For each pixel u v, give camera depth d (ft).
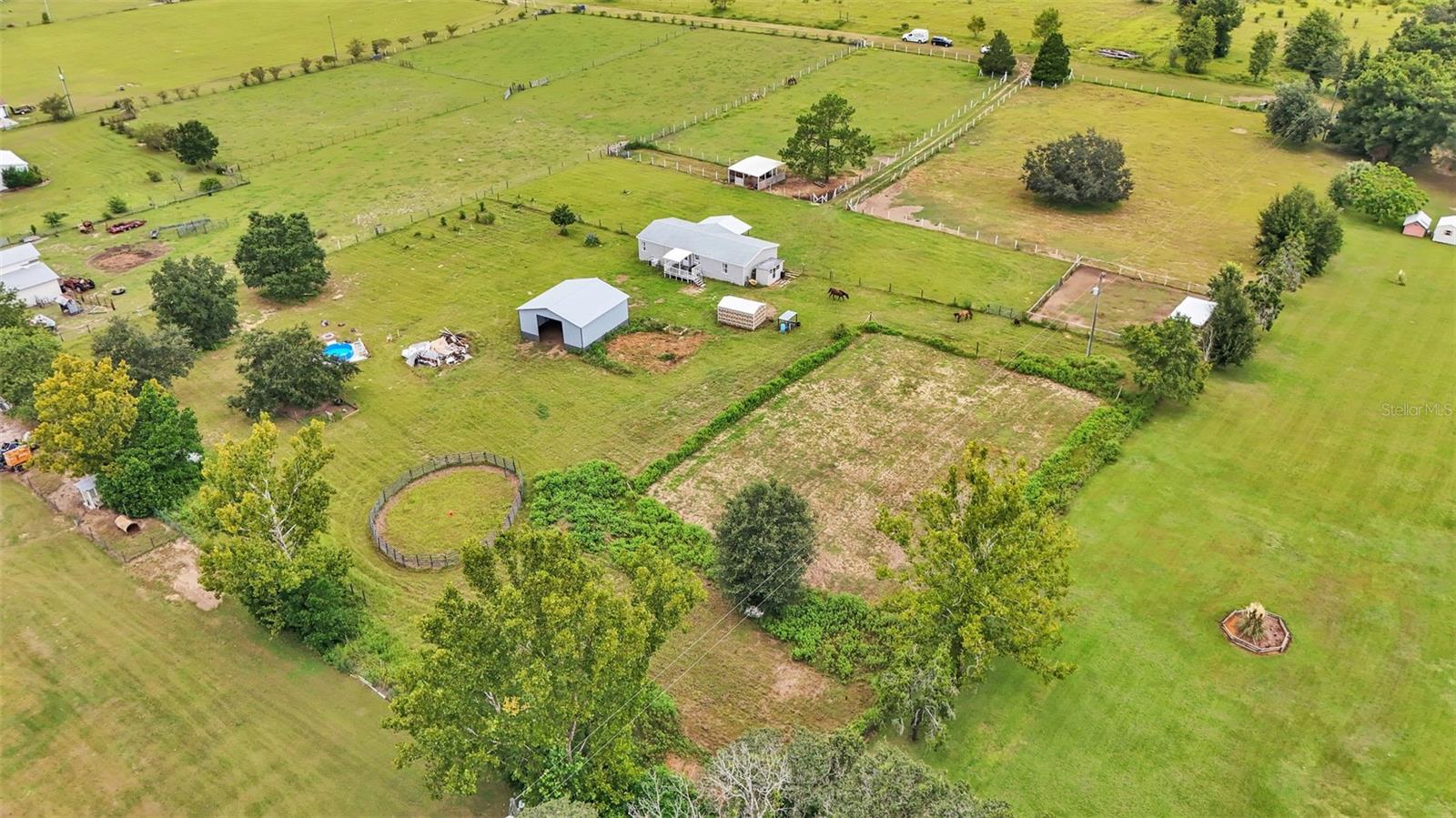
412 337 252.62
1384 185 308.60
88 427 181.27
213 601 169.58
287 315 266.36
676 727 140.56
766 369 234.58
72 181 366.84
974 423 212.64
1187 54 458.50
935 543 135.13
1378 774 131.54
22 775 137.90
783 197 336.70
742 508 160.66
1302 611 159.74
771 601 158.71
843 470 198.49
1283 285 249.96
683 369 235.61
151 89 474.49
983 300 263.70
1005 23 552.00
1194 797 129.08
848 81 461.78
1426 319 251.19
